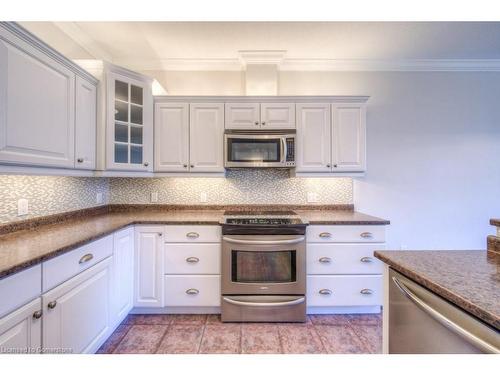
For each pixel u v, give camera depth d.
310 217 2.36
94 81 1.96
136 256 2.17
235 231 2.12
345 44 2.48
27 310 1.06
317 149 2.49
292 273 2.14
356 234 2.20
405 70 2.84
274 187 2.80
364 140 2.49
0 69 1.13
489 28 2.22
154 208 2.75
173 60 2.76
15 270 0.98
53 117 1.49
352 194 2.83
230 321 2.12
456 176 2.87
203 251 2.19
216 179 2.79
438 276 0.85
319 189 2.82
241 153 2.42
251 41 2.41
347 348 1.80
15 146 1.22
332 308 2.26
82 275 1.45
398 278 1.01
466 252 1.14
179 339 1.89
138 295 2.17
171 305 2.19
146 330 2.00
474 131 2.87
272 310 2.12
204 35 2.31
